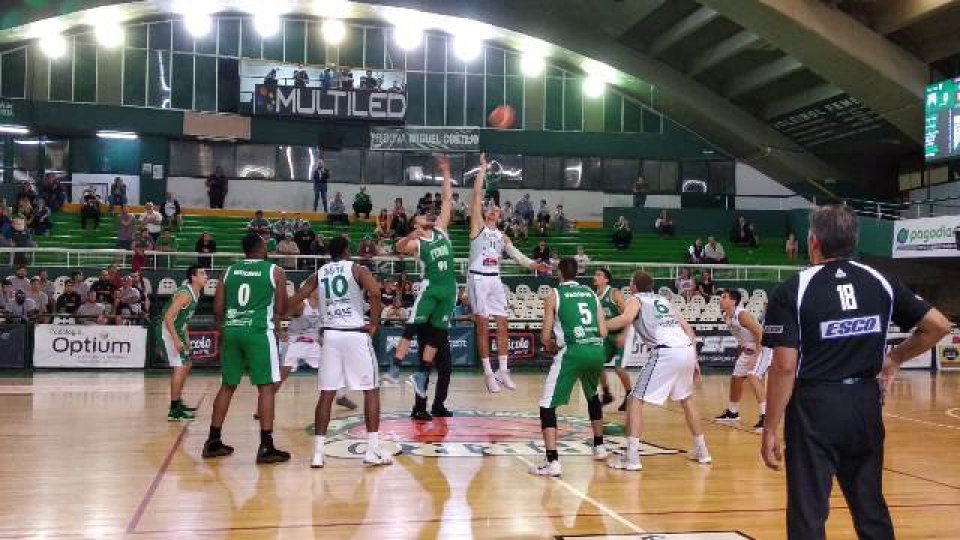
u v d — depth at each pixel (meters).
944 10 23.41
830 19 24.91
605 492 6.87
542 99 33.28
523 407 12.38
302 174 32.19
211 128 30.52
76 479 7.05
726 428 10.70
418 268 21.55
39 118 28.69
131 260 20.98
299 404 12.27
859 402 3.87
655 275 23.56
